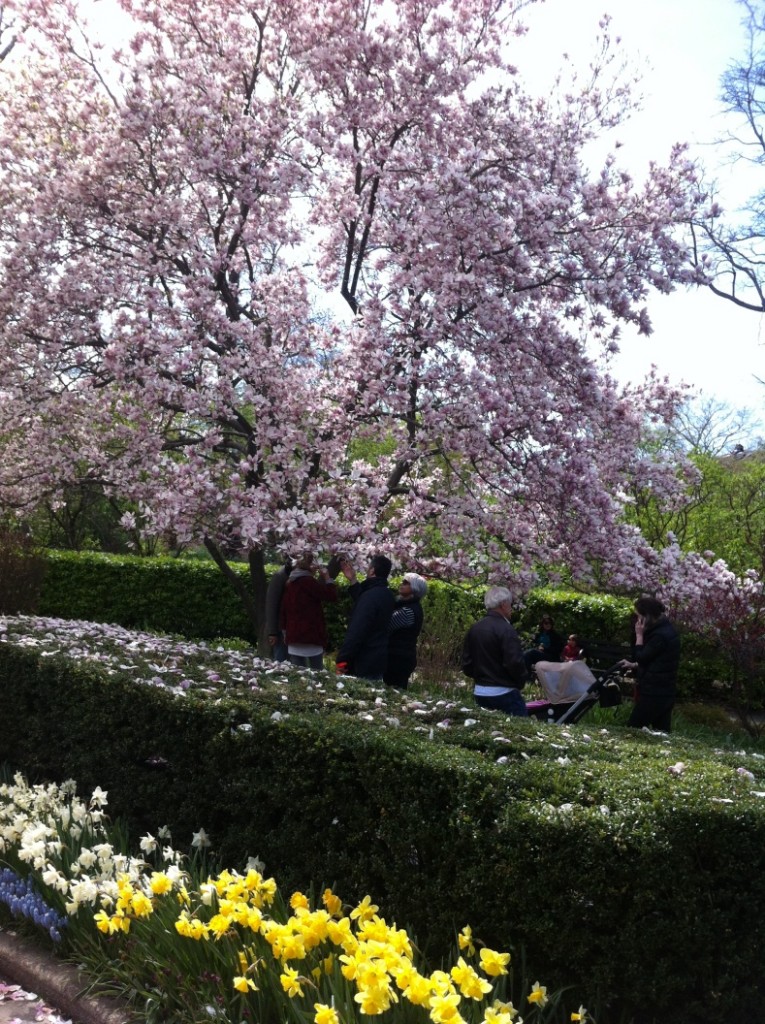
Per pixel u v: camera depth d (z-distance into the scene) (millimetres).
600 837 3148
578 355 9039
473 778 3512
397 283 8883
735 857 3293
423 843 3582
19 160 10266
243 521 8453
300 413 9203
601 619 13711
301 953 2965
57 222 9797
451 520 9406
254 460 9016
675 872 3168
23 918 4207
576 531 9430
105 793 4758
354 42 9445
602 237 9531
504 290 9211
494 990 3076
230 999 3291
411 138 10188
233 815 4457
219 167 9297
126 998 3592
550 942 3213
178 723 4742
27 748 5980
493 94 9758
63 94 10398
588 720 10539
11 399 10359
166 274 9969
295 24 9859
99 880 3920
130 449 9805
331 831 3947
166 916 3627
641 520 14781
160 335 8938
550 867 3211
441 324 8734
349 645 7430
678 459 10727
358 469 9125
